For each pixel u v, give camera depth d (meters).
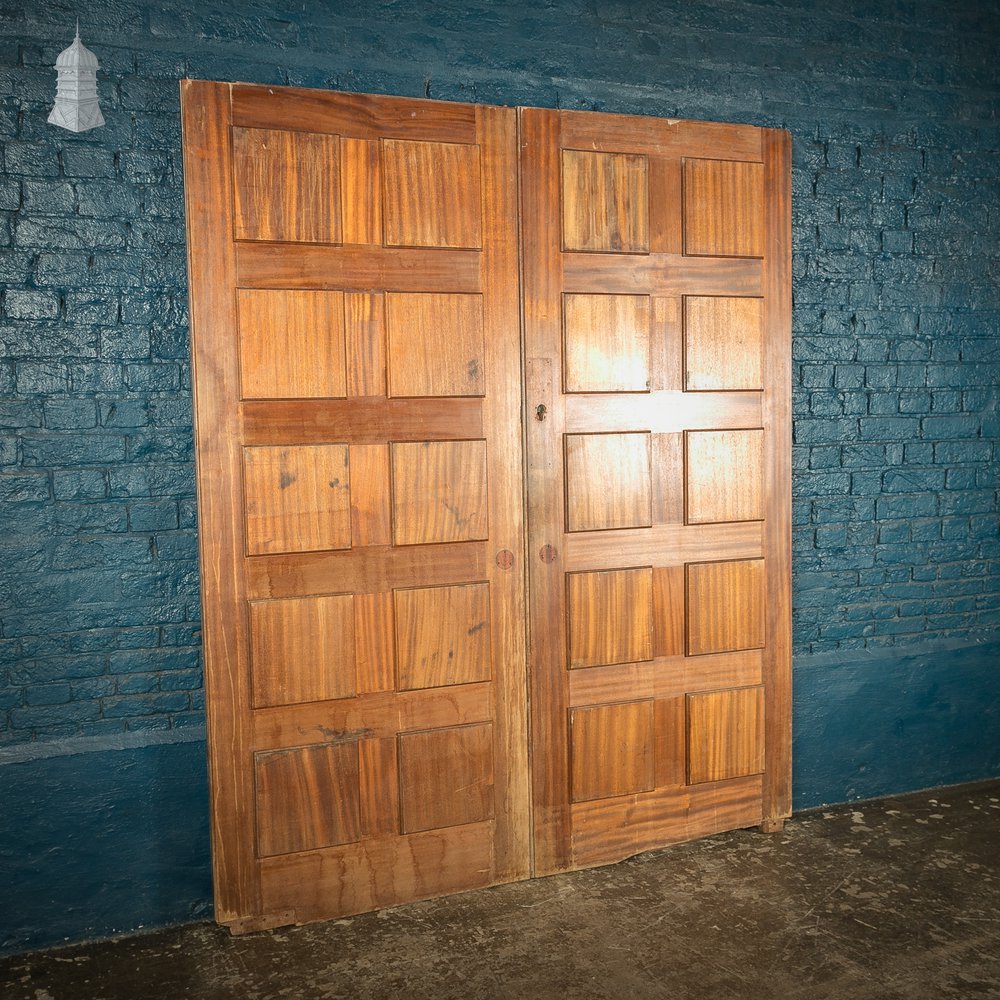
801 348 3.53
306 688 2.81
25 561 2.71
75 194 2.70
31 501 2.70
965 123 3.73
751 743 3.35
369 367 2.83
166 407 2.81
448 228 2.89
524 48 3.13
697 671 3.27
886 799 3.71
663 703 3.23
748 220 3.24
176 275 2.80
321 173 2.75
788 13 3.45
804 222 3.51
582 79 3.20
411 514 2.89
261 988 2.54
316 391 2.78
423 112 2.85
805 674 3.59
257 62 2.84
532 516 3.03
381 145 2.81
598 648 3.13
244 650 2.75
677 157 3.14
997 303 3.82
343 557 2.84
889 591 3.72
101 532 2.77
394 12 2.98
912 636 3.77
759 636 3.34
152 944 2.76
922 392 3.72
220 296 2.69
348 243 2.79
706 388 3.21
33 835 2.72
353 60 2.94
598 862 3.17
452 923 2.84
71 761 2.74
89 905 2.78
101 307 2.74
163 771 2.82
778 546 3.36
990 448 3.84
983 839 3.34
